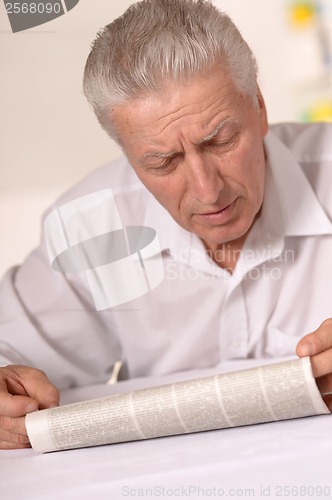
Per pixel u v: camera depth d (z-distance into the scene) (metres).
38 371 1.16
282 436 0.92
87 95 1.15
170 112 1.04
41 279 1.46
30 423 1.02
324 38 3.15
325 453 0.84
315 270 1.39
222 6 3.13
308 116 3.19
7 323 1.41
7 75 2.33
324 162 1.40
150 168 1.11
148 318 1.45
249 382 0.94
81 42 2.14
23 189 2.88
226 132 1.06
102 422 0.99
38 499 0.85
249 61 1.10
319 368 0.94
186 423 0.97
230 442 0.93
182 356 1.46
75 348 1.45
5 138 2.64
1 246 3.02
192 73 1.03
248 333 1.42
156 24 1.05
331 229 1.33
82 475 0.91
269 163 1.35
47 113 2.51
